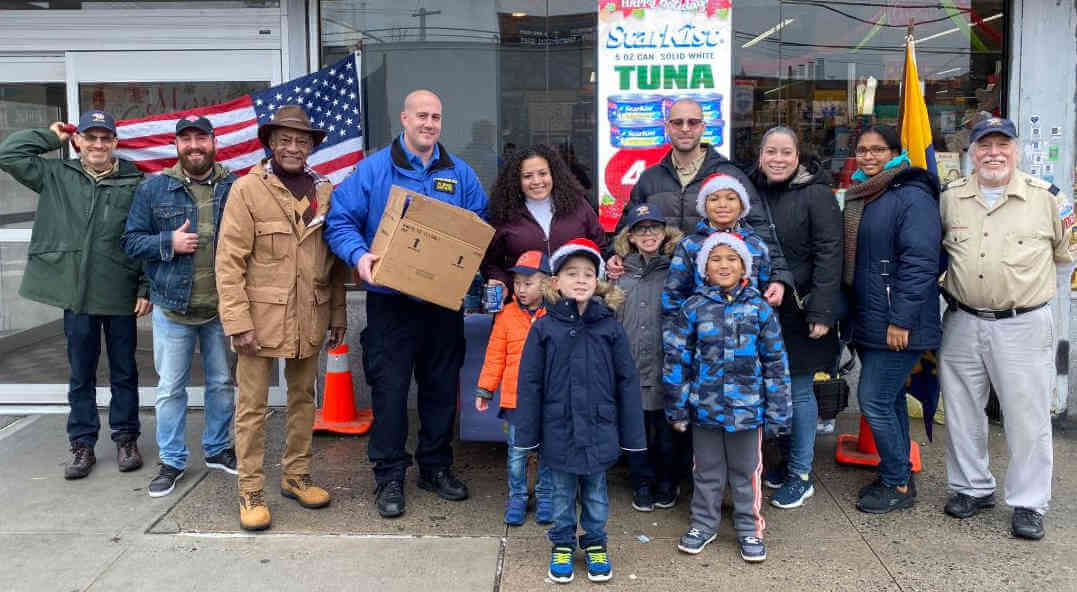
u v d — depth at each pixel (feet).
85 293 15.06
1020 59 17.85
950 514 13.67
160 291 14.43
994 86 18.20
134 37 18.65
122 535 12.99
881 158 13.71
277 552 12.47
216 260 12.83
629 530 13.33
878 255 13.24
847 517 13.70
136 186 15.31
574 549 12.05
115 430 15.64
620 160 18.28
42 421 18.48
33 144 15.10
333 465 15.90
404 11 18.43
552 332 11.45
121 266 15.20
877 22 17.99
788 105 18.15
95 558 12.26
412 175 13.76
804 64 18.07
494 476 15.51
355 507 14.05
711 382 12.10
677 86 18.04
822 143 18.28
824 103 18.17
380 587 11.50
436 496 14.52
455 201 14.03
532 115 18.42
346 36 18.60
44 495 14.51
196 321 14.64
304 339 13.26
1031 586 11.43
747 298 12.12
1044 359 12.78
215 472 15.53
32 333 19.20
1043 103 17.87
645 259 13.64
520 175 13.98
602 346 11.44
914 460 15.58
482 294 14.58
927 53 18.16
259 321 12.92
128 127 17.19
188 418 18.65
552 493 12.84
